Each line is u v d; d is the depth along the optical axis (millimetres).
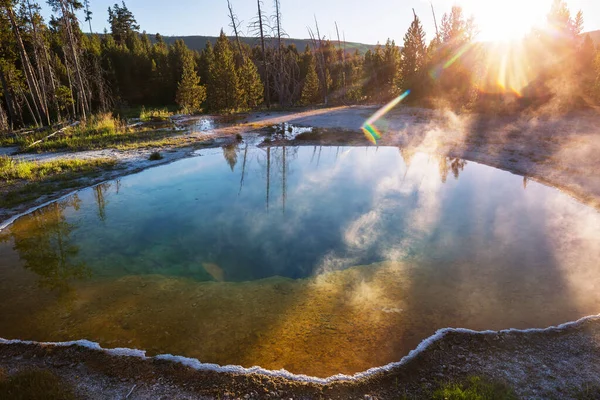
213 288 4941
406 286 4840
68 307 4492
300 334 3891
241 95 30016
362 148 14086
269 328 4016
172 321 4172
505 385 2912
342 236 6566
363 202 8328
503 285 4781
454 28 24781
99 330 4020
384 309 4324
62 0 21109
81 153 13109
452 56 24500
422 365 3244
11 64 22953
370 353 3566
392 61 44031
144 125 20578
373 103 30469
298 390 3002
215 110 29641
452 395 2785
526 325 3949
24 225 7258
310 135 16172
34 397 2803
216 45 44781
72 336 3922
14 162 11203
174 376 3166
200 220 7480
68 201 8633
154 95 47375
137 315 4305
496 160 11188
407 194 8781
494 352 3381
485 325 3967
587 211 7234
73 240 6578
